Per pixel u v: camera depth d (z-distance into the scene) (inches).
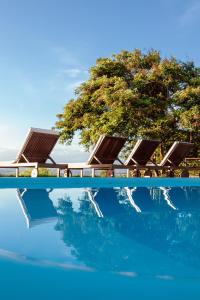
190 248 84.5
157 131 608.4
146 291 54.9
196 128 608.7
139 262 70.9
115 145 350.6
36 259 71.1
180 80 667.4
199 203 175.6
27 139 296.7
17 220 118.6
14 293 54.1
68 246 82.7
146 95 622.5
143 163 390.9
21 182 238.2
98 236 95.3
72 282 58.1
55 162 318.7
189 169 430.6
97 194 207.9
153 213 141.9
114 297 52.5
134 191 228.7
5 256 73.1
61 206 157.8
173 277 61.2
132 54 690.8
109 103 600.4
